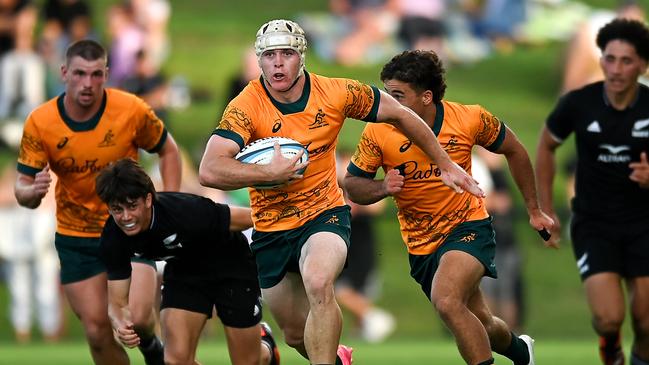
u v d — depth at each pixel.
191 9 65.94
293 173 22.75
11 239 51.69
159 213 25.45
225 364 39.50
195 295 26.81
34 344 50.81
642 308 29.80
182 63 63.03
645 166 28.89
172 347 26.50
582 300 55.75
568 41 63.84
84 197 29.09
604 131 29.92
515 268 50.66
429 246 26.75
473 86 64.06
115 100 28.86
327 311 23.28
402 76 25.67
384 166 26.56
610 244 30.23
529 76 64.31
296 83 24.34
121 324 25.33
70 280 29.30
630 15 63.12
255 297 27.33
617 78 29.22
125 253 25.56
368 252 51.62
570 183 58.81
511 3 64.62
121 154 29.06
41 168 28.86
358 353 44.19
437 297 25.23
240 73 57.56
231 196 51.31
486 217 26.72
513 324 51.03
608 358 30.59
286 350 47.12
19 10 58.69
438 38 64.31
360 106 24.58
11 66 58.47
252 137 24.33
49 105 28.69
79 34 59.66
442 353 44.25
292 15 65.81
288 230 25.06
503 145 26.83
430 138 24.78
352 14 65.12
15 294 51.97
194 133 59.84
